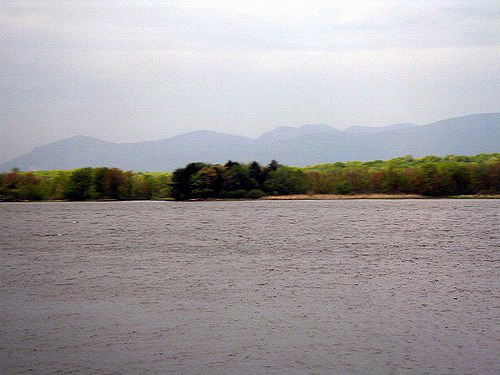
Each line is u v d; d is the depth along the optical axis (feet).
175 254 203.00
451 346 89.92
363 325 101.96
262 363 83.82
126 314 110.93
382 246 225.35
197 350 89.25
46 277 153.79
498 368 81.05
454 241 243.19
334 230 304.30
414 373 79.61
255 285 139.64
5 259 192.75
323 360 84.69
